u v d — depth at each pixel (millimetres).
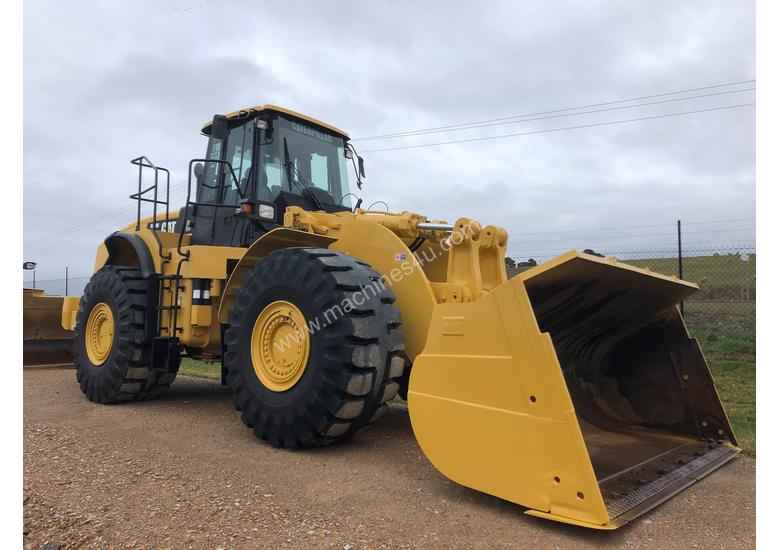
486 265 3947
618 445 3373
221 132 4906
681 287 3545
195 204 4992
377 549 2240
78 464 3311
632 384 3902
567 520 2326
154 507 2656
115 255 6219
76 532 2395
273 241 4160
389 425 4508
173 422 4566
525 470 2486
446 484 2990
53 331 8680
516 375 2545
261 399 3771
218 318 4680
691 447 3479
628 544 2301
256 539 2330
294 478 3078
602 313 3451
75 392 6160
